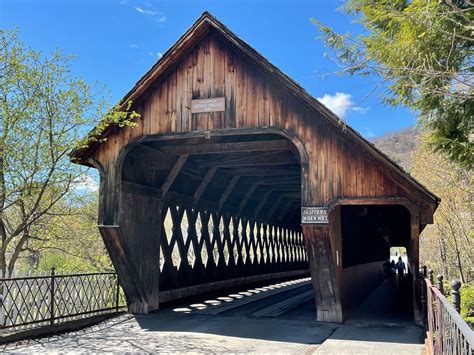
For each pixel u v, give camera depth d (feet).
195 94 30.35
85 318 28.48
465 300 31.65
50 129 27.78
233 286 49.06
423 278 27.45
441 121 23.88
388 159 26.23
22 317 24.22
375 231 57.06
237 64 29.81
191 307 36.22
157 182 35.88
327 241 27.50
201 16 29.40
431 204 26.40
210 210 44.96
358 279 40.29
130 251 31.30
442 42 19.54
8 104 26.81
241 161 38.32
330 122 27.43
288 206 66.54
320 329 27.25
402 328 27.58
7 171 27.53
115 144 31.40
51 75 27.89
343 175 27.43
